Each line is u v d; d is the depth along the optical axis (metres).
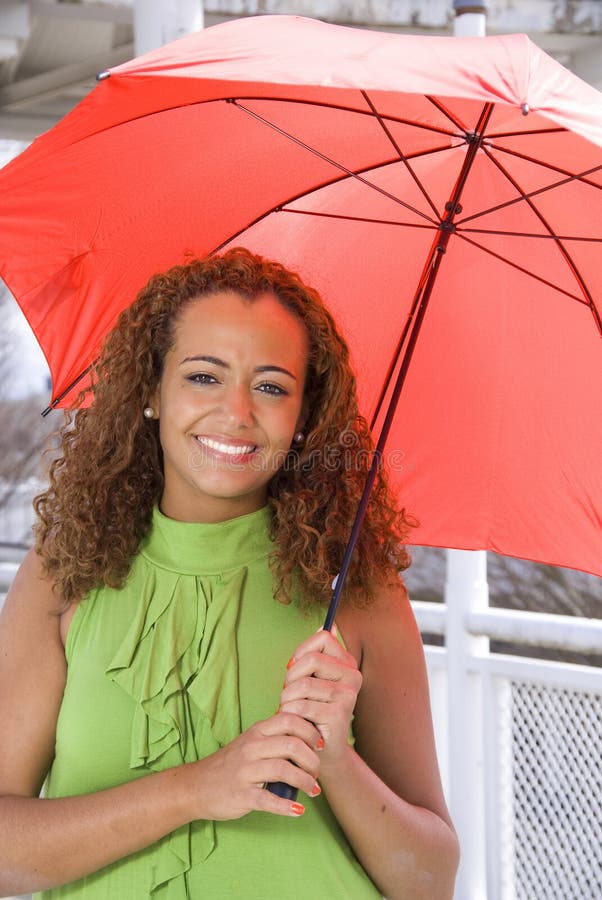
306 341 1.65
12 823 1.45
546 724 2.88
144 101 1.48
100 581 1.60
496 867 2.91
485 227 1.83
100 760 1.51
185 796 1.41
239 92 1.59
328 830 1.52
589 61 5.21
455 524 1.99
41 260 1.74
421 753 1.61
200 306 1.60
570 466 1.94
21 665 1.58
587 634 2.75
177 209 1.80
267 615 1.58
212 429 1.56
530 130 1.61
